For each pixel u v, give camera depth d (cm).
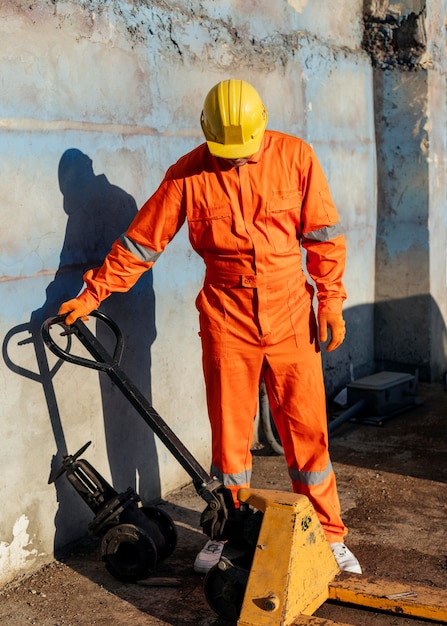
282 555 303
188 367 459
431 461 493
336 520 362
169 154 436
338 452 514
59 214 371
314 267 354
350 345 622
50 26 361
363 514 426
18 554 363
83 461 361
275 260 340
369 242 638
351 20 605
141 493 431
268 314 344
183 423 458
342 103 590
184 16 441
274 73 514
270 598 297
